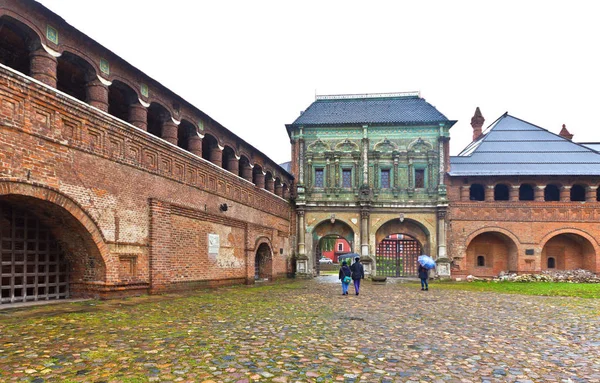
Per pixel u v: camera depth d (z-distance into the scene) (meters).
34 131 11.31
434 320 11.55
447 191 34.44
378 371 6.48
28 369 6.08
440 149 34.81
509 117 39.62
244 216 24.72
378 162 35.62
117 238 14.35
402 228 35.94
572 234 33.47
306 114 37.62
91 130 13.38
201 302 14.33
